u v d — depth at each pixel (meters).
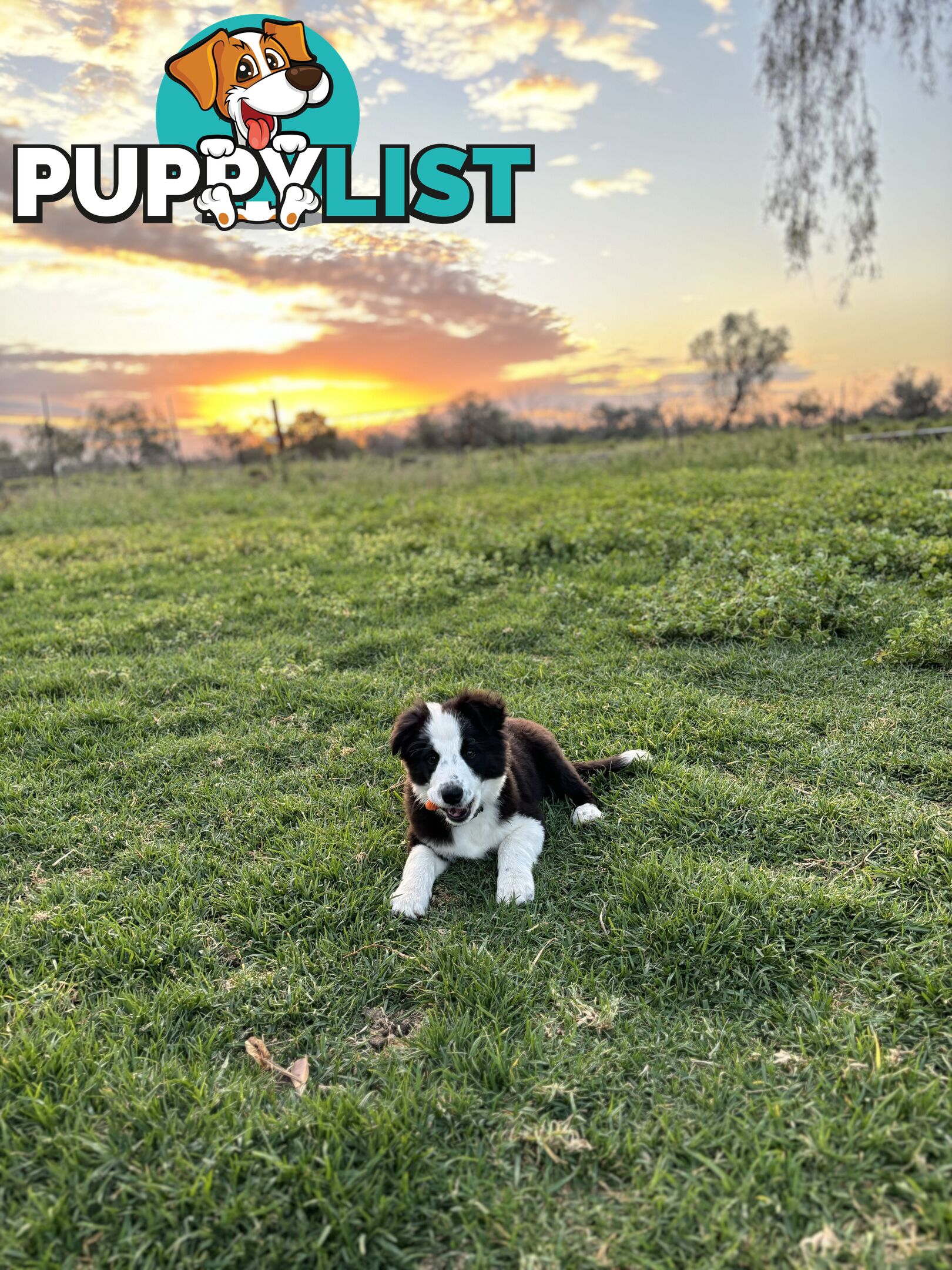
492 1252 0.77
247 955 1.14
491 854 1.31
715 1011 1.00
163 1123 0.88
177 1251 0.77
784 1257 0.75
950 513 3.09
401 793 1.50
